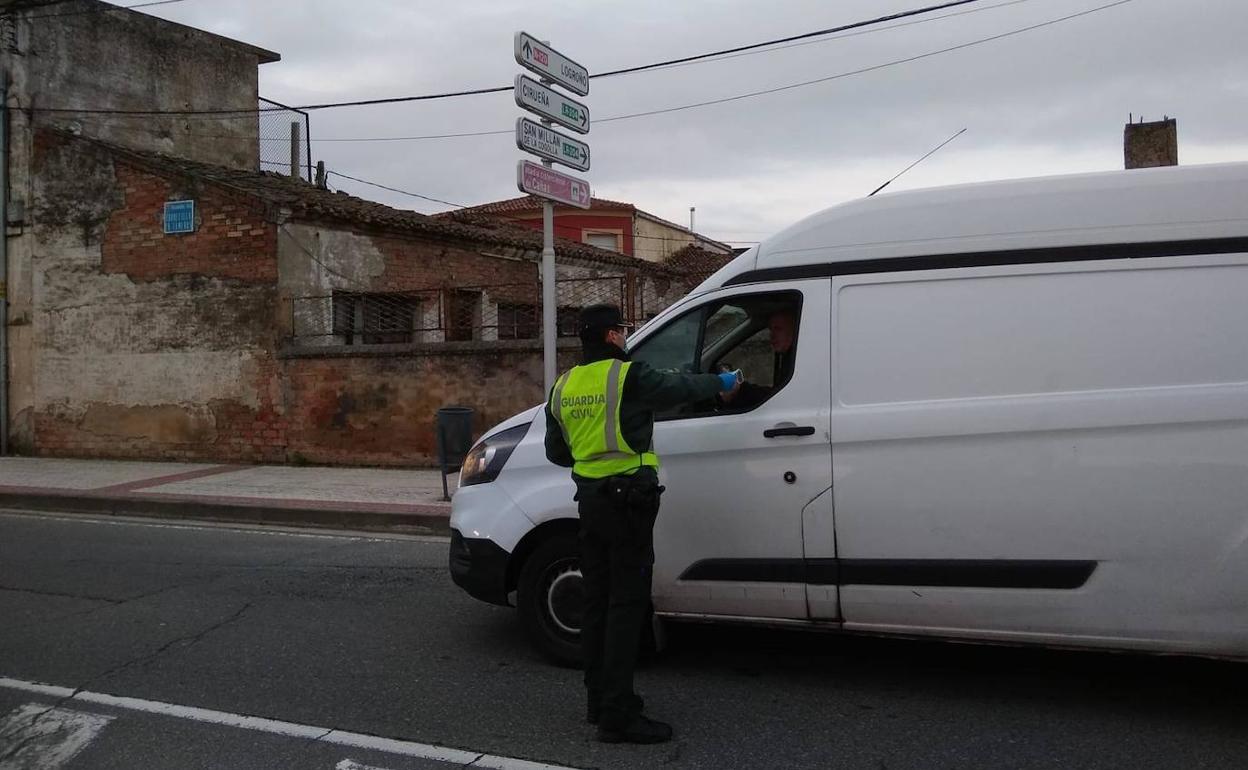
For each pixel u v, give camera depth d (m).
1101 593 4.19
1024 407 4.25
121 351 14.45
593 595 4.32
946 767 3.87
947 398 4.37
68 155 14.80
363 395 12.95
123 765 4.07
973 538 4.32
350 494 10.67
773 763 3.95
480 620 6.16
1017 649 5.33
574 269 19.22
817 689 4.79
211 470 12.96
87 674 5.20
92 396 14.69
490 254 17.31
